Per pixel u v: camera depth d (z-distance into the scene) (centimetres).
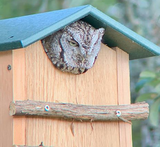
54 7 1418
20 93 817
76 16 843
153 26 1380
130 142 959
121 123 954
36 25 843
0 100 821
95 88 928
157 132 1309
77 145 893
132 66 1378
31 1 1449
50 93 861
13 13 1432
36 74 845
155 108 1146
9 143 804
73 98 895
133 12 1402
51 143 854
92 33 873
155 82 1154
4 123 812
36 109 812
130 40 930
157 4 1399
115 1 1398
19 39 779
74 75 899
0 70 826
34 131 830
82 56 855
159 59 1374
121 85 963
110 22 890
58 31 856
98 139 923
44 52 858
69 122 886
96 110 898
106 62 949
